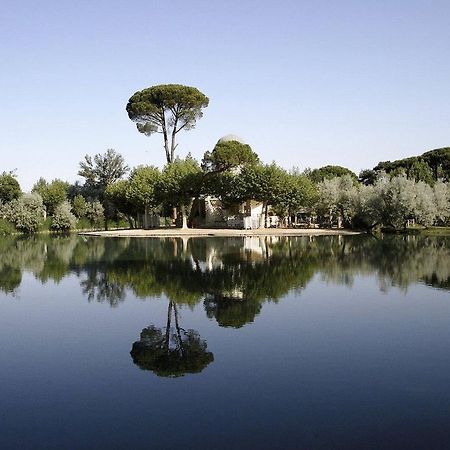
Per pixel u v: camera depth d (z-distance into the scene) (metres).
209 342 9.70
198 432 5.88
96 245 36.97
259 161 57.75
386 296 14.44
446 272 19.27
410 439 5.66
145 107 59.44
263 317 11.79
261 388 7.24
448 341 9.67
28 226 60.69
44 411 6.58
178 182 53.22
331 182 58.06
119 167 83.75
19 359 8.88
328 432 5.84
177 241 39.62
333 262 22.95
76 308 13.28
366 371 7.95
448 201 48.12
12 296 15.33
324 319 11.53
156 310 12.76
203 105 62.12
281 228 57.59
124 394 7.10
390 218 46.75
